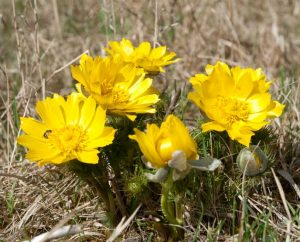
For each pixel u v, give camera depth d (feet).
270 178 1.11
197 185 1.02
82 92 0.94
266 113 0.94
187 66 1.77
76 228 0.97
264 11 2.31
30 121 0.90
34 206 1.07
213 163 0.84
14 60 1.89
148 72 1.09
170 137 0.81
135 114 0.93
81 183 1.08
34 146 0.88
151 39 1.78
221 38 1.90
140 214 1.01
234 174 1.02
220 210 1.03
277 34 1.95
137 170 0.97
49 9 2.22
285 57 1.88
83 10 2.13
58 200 1.09
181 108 1.28
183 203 0.98
